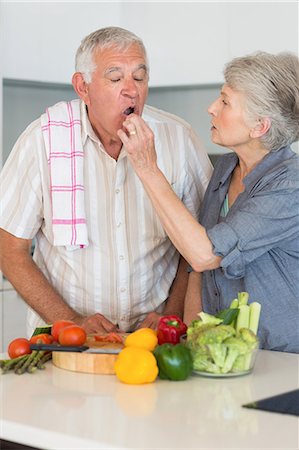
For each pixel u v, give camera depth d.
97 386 2.15
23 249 2.96
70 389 2.12
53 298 2.91
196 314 2.84
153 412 1.91
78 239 2.85
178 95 5.12
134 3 4.73
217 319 2.27
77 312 2.99
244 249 2.52
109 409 1.94
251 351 2.22
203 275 2.79
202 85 4.69
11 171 2.94
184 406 1.96
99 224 2.93
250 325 2.31
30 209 2.92
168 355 2.18
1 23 4.29
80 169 2.87
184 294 3.06
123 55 2.70
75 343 2.35
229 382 2.18
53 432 1.78
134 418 1.87
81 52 2.79
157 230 2.97
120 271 2.95
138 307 3.00
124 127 2.74
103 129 2.84
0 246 2.97
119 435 1.75
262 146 2.63
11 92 4.88
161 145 2.99
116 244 2.94
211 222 2.81
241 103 2.56
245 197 2.64
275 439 1.72
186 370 2.19
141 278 2.98
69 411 1.92
